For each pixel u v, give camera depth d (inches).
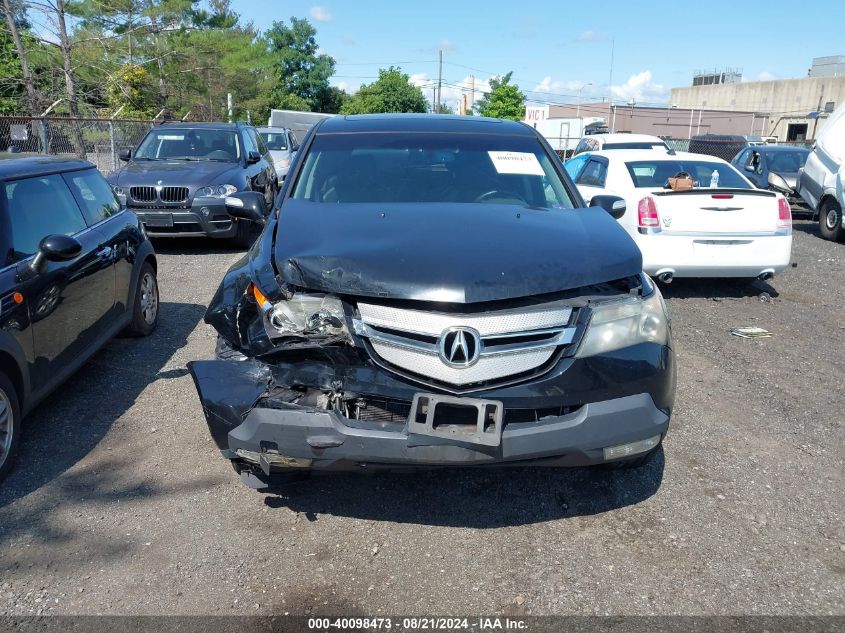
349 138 191.5
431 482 157.3
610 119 1975.9
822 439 180.1
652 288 140.3
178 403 197.8
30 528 139.8
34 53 907.4
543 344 121.9
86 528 139.9
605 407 123.1
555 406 121.6
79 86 966.4
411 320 121.0
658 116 1989.4
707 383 219.1
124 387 209.2
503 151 189.0
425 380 120.5
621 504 149.0
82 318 197.5
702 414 195.0
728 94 2463.1
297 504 148.3
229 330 136.4
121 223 237.8
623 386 124.9
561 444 121.0
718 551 132.7
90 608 117.5
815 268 411.8
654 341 131.1
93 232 214.7
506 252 131.2
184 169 410.3
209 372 131.0
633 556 131.3
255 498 150.6
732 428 186.2
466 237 137.6
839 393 211.6
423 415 118.3
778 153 658.8
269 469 126.1
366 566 128.5
